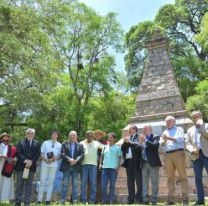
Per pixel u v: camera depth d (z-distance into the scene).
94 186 10.61
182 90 30.61
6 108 22.88
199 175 8.92
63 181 10.25
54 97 26.45
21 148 9.46
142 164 10.41
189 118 13.59
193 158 9.00
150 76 15.07
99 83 29.94
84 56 30.27
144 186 10.33
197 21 34.09
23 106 19.03
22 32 18.45
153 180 9.68
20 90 18.28
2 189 10.05
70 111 28.59
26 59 18.17
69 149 10.39
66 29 28.20
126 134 10.91
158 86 14.73
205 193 11.85
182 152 9.23
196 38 21.59
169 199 9.34
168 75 14.70
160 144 9.82
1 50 17.31
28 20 18.62
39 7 20.05
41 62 18.88
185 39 34.34
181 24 34.53
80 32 29.48
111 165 10.79
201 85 23.61
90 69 30.00
